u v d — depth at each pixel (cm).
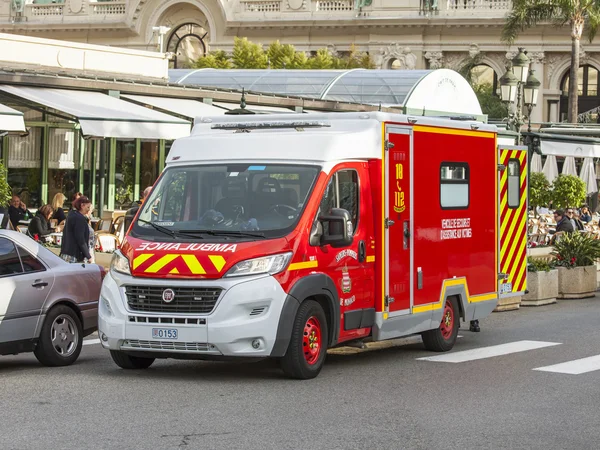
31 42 3684
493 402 1210
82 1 8675
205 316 1279
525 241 2000
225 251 1294
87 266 1530
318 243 1350
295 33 8256
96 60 3900
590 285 2553
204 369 1443
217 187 1383
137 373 1400
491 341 1766
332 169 1385
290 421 1094
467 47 7956
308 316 1336
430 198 1576
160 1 8456
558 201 3938
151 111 3019
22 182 3297
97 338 1809
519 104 3591
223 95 3544
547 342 1739
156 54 4144
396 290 1498
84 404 1170
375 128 1452
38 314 1434
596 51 7775
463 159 1666
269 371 1424
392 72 5291
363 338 1480
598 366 1477
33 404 1167
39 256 1467
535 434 1052
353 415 1128
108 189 3494
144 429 1047
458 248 1655
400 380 1356
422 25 7931
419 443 1009
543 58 7850
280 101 3775
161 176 1423
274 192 1364
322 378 1366
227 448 978
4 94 2842
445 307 1642
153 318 1298
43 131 3331
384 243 1467
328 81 5272
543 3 5703
